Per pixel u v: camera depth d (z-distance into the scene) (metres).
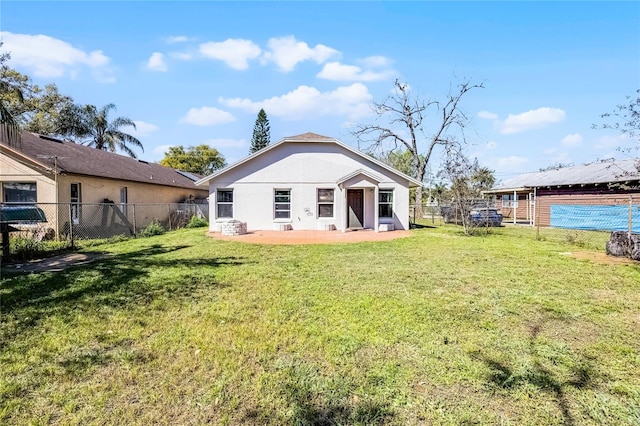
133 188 17.39
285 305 4.65
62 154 14.16
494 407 2.45
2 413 2.38
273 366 3.02
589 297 5.01
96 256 8.62
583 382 2.74
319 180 15.72
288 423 2.29
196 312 4.38
